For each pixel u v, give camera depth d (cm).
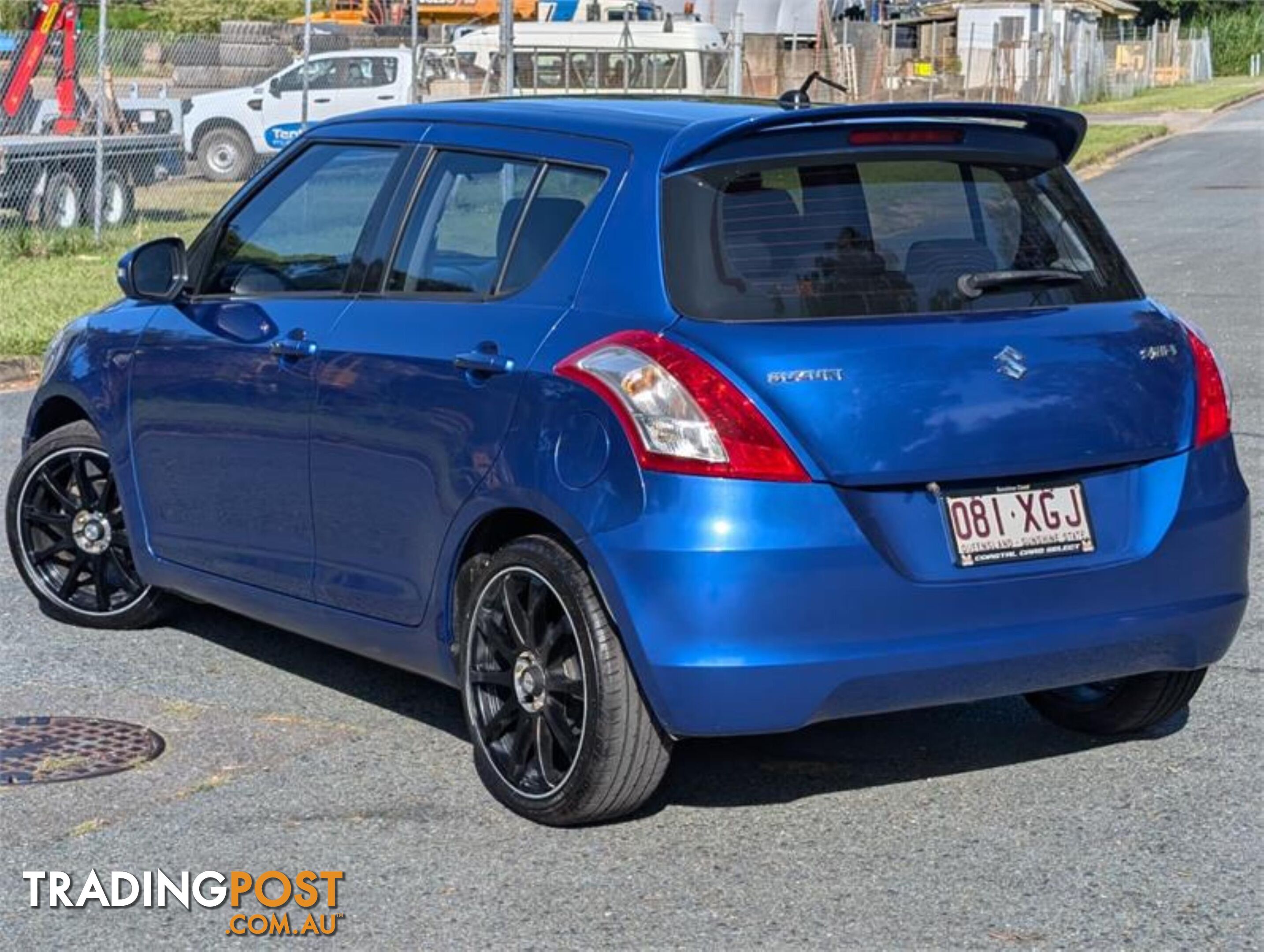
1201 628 566
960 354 531
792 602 509
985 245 560
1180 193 3209
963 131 571
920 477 521
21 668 716
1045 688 552
